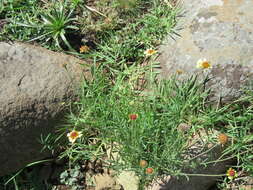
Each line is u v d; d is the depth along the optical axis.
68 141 0.77
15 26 0.83
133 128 0.69
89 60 0.83
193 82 0.74
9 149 0.72
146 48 0.84
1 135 0.71
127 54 0.84
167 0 0.88
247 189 0.73
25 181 0.77
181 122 0.73
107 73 0.82
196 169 0.70
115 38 0.85
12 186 0.76
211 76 0.73
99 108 0.75
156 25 0.85
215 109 0.74
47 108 0.73
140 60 0.84
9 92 0.72
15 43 0.77
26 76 0.74
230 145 0.72
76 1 0.88
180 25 0.80
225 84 0.73
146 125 0.70
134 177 0.71
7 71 0.73
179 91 0.74
